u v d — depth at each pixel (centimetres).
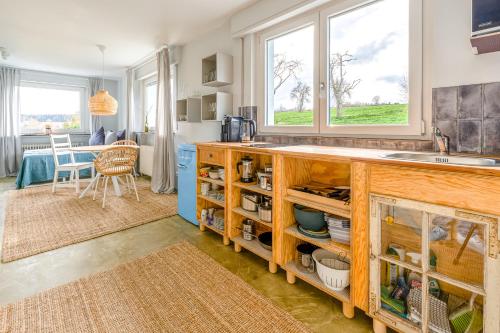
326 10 227
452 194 106
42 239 248
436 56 162
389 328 141
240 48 312
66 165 418
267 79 287
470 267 120
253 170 240
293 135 258
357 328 141
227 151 229
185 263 206
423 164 113
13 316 147
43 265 204
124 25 342
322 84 231
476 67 148
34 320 144
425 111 177
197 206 276
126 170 371
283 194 182
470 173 101
